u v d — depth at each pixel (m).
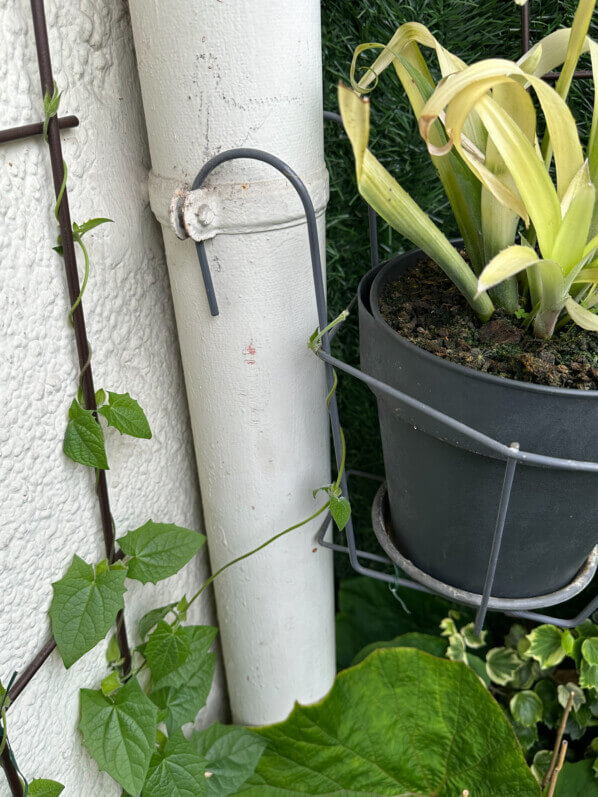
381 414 0.66
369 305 0.65
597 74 0.53
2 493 0.58
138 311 0.71
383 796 0.86
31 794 0.64
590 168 0.55
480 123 0.60
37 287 0.58
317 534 0.83
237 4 0.54
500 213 0.56
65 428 0.64
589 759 0.91
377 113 0.78
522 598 0.67
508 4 0.71
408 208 0.54
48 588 0.66
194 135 0.59
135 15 0.58
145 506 0.79
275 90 0.58
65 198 0.56
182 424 0.83
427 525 0.66
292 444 0.75
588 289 0.59
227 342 0.68
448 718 0.86
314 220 0.58
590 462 0.53
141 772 0.69
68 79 0.57
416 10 0.72
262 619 0.86
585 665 0.88
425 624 1.07
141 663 0.82
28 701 0.65
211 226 0.61
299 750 0.90
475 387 0.52
